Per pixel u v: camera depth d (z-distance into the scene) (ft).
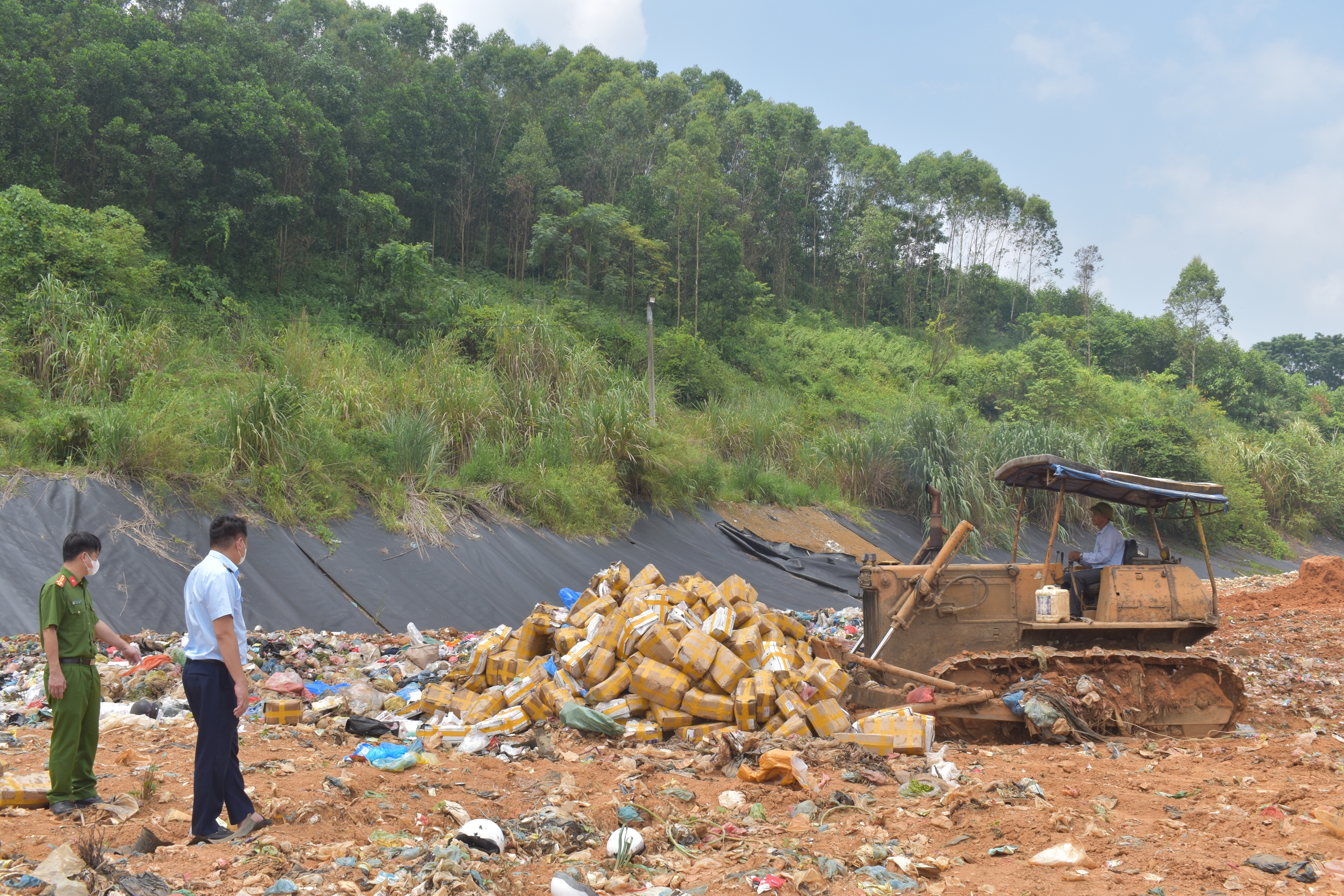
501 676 25.90
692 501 65.31
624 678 23.54
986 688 24.08
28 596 33.37
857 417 119.14
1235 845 14.60
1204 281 214.07
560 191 140.77
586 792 17.89
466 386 60.49
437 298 98.53
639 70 246.27
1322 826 14.89
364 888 12.56
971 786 17.53
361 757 19.33
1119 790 17.94
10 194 65.62
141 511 40.19
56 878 11.94
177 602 36.22
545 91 177.78
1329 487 123.13
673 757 20.61
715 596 26.81
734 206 174.50
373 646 32.22
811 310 196.13
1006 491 79.66
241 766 18.10
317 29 162.81
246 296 93.20
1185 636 26.03
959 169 252.21
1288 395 207.41
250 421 46.34
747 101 271.49
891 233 213.05
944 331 176.86
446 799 16.78
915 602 25.79
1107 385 159.84
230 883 12.28
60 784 15.25
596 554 53.31
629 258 141.90
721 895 12.76
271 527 42.88
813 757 19.89
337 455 49.03
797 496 74.08
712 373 111.55
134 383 49.29
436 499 51.01
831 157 237.45
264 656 29.32
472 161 143.54
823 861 13.80
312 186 105.60
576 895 12.16
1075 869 13.55
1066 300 259.60
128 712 23.06
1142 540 88.53
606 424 61.77
